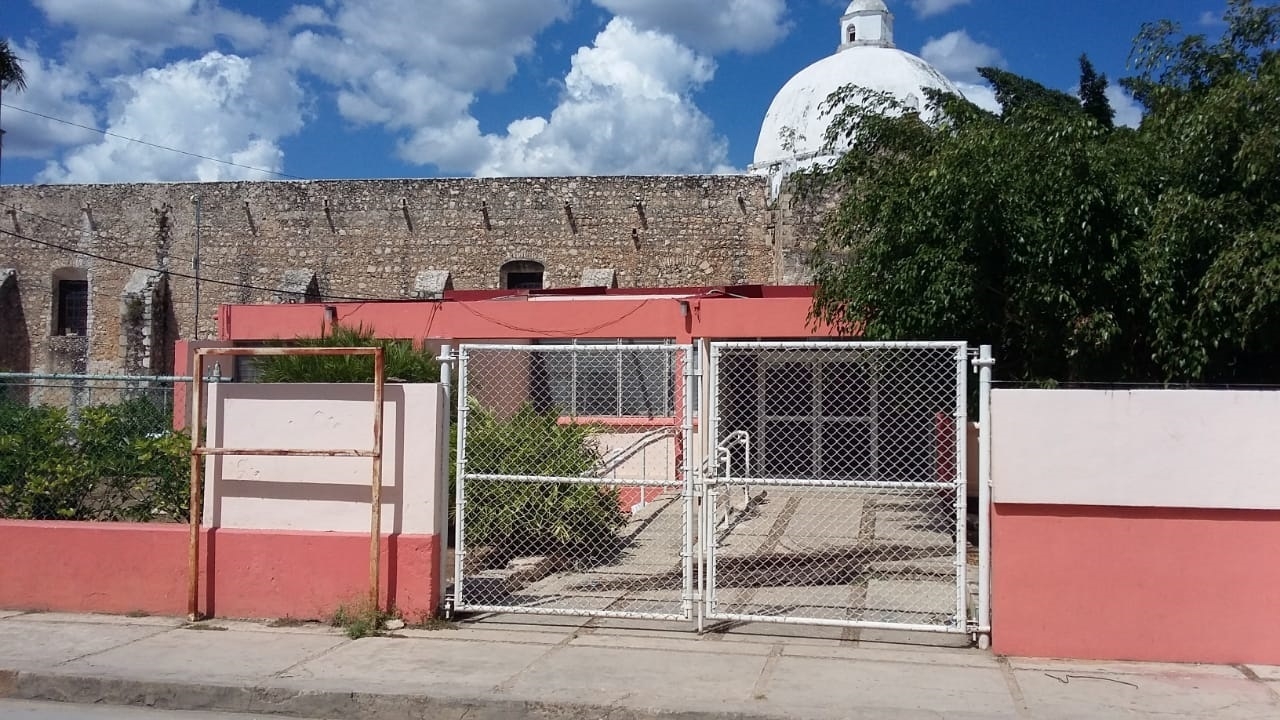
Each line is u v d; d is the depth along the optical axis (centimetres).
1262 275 818
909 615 725
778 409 1181
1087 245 945
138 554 750
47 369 2830
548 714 548
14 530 766
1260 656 607
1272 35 994
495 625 714
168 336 2788
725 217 2614
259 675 599
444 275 2655
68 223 2831
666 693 563
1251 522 608
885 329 1035
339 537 717
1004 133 977
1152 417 614
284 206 2755
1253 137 861
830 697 554
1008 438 630
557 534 938
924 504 1255
